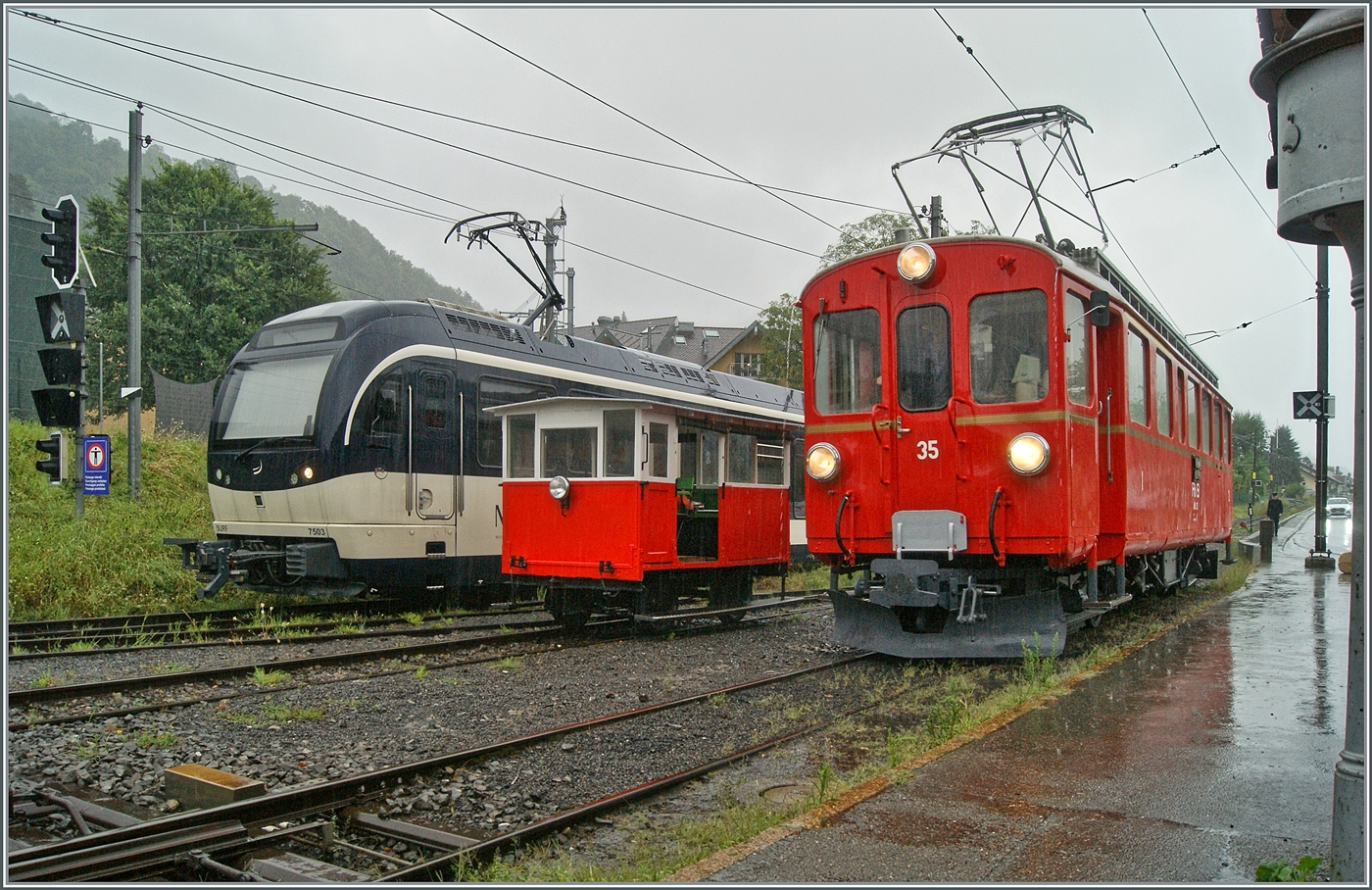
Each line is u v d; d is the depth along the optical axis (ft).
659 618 36.58
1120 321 32.14
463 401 43.50
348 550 38.93
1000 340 28.48
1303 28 11.60
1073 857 13.21
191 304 115.14
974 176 38.52
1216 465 54.75
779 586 57.41
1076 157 39.06
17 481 52.34
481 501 44.09
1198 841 13.82
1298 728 20.38
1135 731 20.12
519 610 47.26
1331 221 11.68
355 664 30.58
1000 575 28.99
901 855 13.33
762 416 65.36
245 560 39.55
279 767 19.17
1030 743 19.20
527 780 18.92
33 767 18.88
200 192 120.26
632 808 17.52
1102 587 35.14
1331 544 103.09
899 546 29.04
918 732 21.61
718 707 24.90
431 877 14.11
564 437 37.70
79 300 37.76
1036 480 27.61
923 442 29.14
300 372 40.19
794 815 15.72
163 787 17.90
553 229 72.90
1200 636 34.09
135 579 42.93
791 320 120.57
